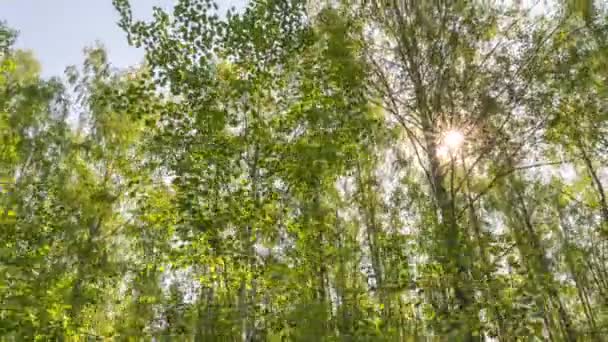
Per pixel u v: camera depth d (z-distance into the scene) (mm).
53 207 11109
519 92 8602
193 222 7262
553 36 8859
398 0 9031
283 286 7312
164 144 8172
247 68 8883
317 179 8023
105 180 11422
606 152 10352
